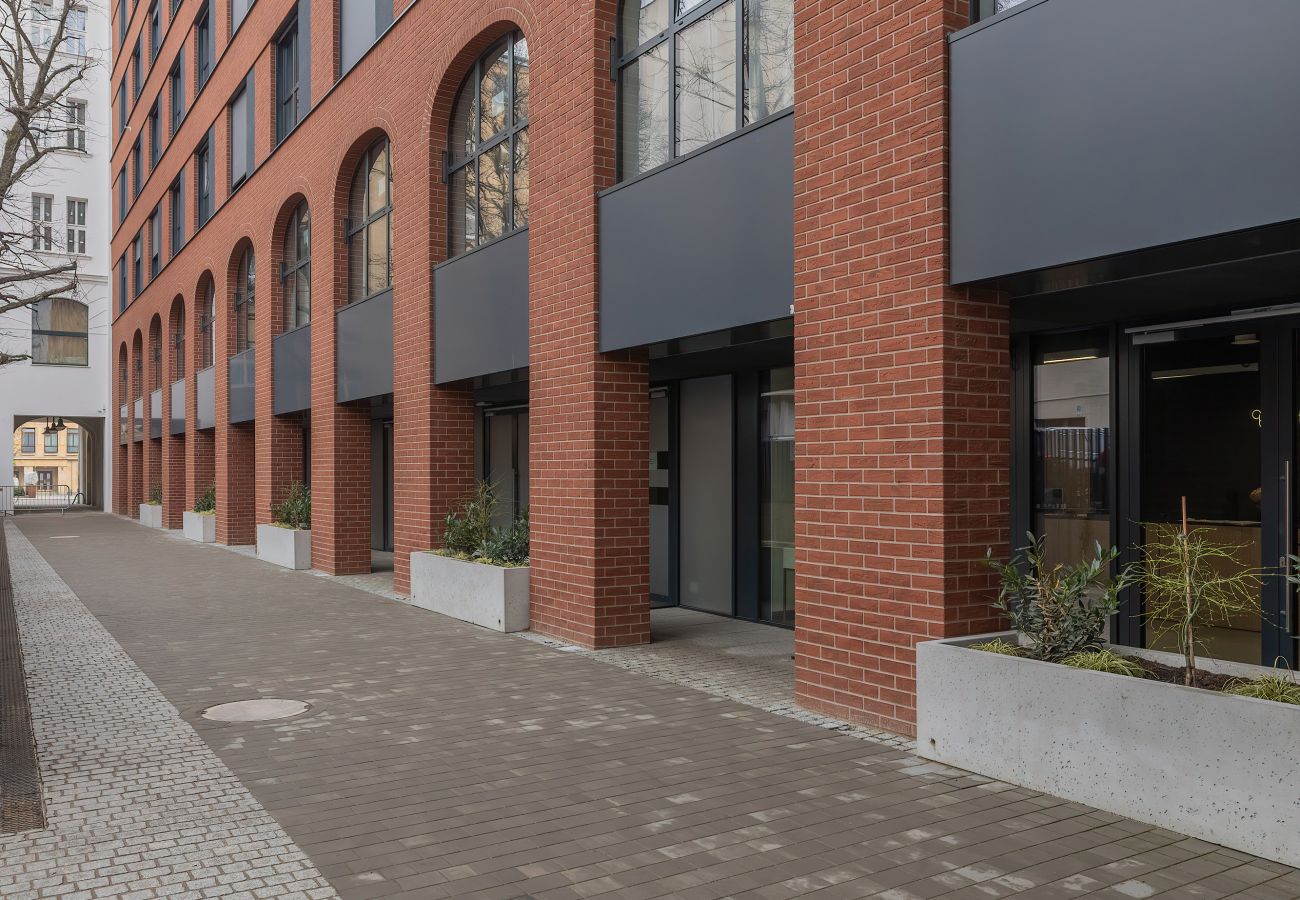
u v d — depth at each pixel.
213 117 23.69
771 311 7.34
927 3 6.00
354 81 15.19
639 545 9.57
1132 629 7.16
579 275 9.58
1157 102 4.83
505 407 16.12
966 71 5.79
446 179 12.84
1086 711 4.86
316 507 16.89
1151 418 7.14
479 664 8.67
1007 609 5.82
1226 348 6.73
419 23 12.96
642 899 3.92
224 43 22.64
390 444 20.78
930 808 4.88
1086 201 5.16
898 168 6.19
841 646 6.66
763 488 10.87
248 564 18.09
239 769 5.68
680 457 12.05
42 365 39.53
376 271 15.29
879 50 6.33
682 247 8.24
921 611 6.05
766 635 10.05
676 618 11.19
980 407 6.05
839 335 6.64
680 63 8.85
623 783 5.36
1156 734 4.55
